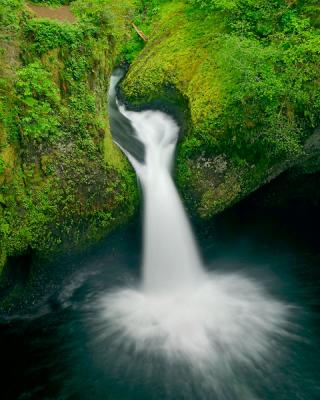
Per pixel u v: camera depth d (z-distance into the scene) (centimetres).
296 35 897
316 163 905
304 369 695
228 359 714
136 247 902
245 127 868
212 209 902
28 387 671
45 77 748
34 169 739
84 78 816
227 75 930
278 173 900
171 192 914
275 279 912
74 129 786
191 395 650
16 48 737
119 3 1348
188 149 918
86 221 798
